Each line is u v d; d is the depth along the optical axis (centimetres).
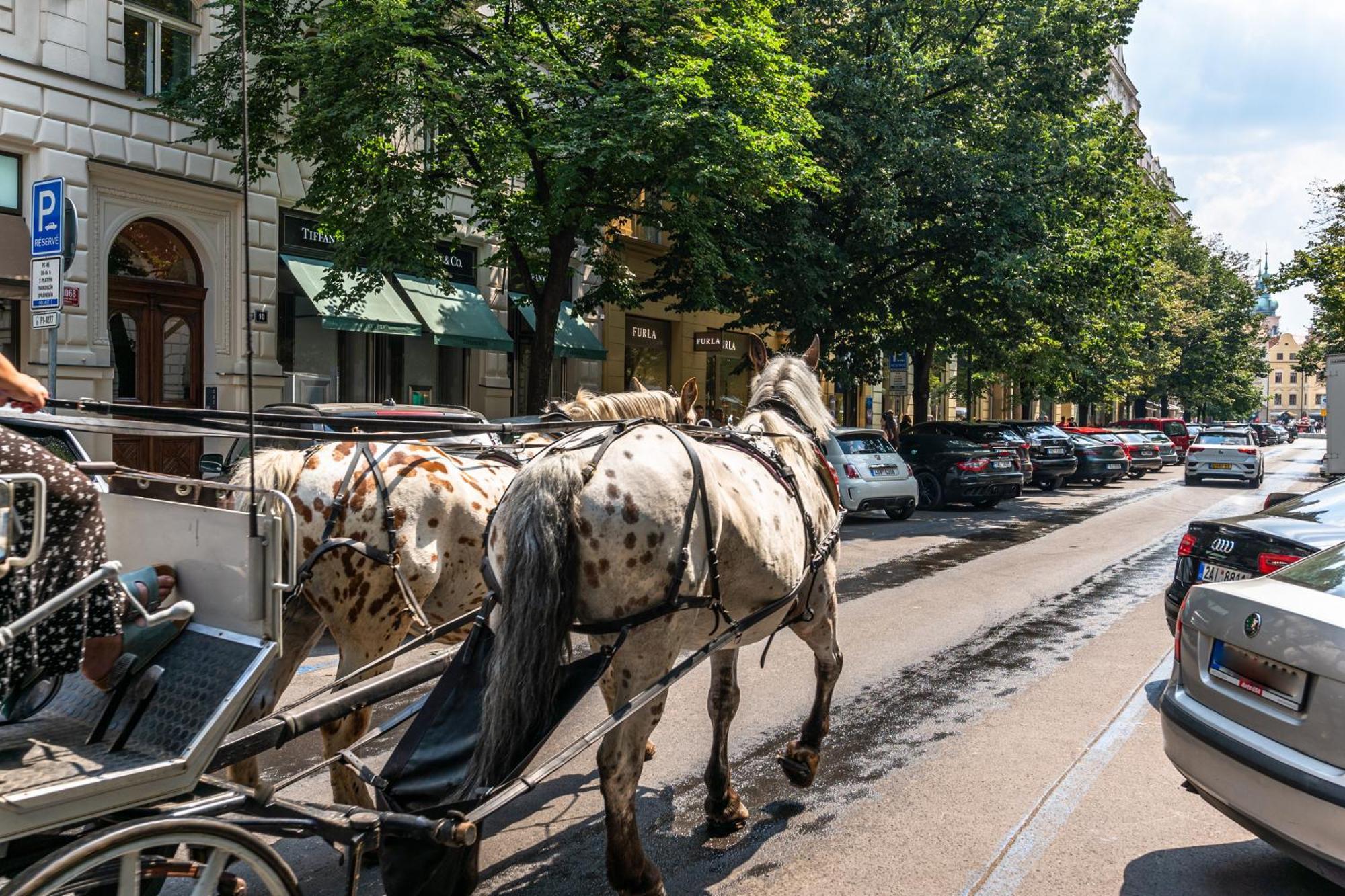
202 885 248
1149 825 438
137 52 1351
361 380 1738
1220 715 386
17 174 1215
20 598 252
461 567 432
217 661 271
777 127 1331
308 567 386
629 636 322
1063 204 1920
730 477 370
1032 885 379
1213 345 5106
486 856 401
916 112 1745
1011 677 687
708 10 1279
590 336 2114
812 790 474
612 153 1159
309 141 1261
